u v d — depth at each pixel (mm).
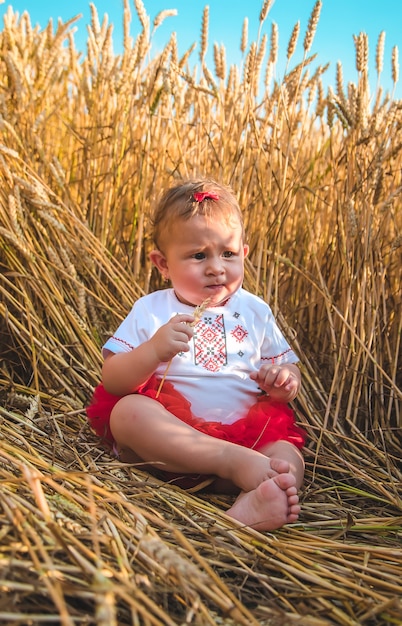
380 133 2676
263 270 2695
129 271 2760
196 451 1681
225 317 2002
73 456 1871
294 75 2771
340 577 1320
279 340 2102
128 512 1528
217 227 1900
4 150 2443
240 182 2660
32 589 1089
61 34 3154
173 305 2016
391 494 1899
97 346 2533
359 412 2393
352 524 1595
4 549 1179
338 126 3201
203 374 1925
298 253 2900
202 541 1480
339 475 2098
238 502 1605
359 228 2516
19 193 2615
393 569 1399
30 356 2520
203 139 2979
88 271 2598
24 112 2955
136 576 1200
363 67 2627
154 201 2842
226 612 1122
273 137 2658
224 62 3021
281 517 1528
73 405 2303
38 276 2543
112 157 2938
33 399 2121
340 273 2641
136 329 1986
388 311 2695
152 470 1854
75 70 3547
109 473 1742
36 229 2695
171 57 3080
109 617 889
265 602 1254
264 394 1989
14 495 1354
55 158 2725
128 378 1825
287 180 2842
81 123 3387
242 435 1830
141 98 2932
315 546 1501
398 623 1188
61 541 1160
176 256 1934
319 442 2094
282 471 1598
